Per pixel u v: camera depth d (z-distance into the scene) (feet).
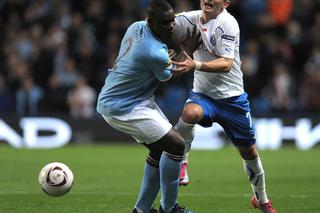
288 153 175.63
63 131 193.67
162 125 78.64
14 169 139.33
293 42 218.59
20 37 216.13
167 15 77.15
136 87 78.89
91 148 184.85
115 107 78.89
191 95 88.84
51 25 219.20
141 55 77.20
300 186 116.88
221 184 119.65
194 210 93.20
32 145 191.52
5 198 100.68
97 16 221.87
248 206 96.27
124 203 97.45
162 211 82.02
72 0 228.02
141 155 167.73
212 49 85.61
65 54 209.15
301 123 191.11
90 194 105.81
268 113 192.03
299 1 227.81
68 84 204.13
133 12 219.00
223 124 88.33
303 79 209.67
